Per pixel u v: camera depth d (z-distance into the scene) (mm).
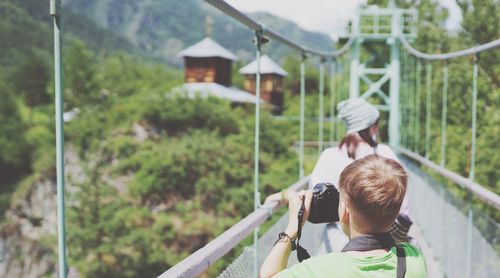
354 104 2311
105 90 33250
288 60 45531
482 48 4137
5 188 22891
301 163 4004
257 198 2336
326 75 44812
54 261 19516
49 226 21219
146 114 19781
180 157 17656
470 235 3486
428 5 15719
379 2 20172
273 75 37062
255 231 2141
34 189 22266
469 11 8797
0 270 19922
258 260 2197
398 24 18594
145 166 17375
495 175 7918
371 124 2309
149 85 33531
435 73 13430
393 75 20031
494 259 2906
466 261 3566
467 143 9805
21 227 21125
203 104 20297
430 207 5367
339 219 1438
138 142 18766
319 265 1254
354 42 20062
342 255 1252
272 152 20500
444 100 6707
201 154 17969
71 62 34438
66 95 30516
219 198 17484
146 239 16484
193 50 31844
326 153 2359
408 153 11258
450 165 10000
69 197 17797
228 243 1735
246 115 21828
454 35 11133
